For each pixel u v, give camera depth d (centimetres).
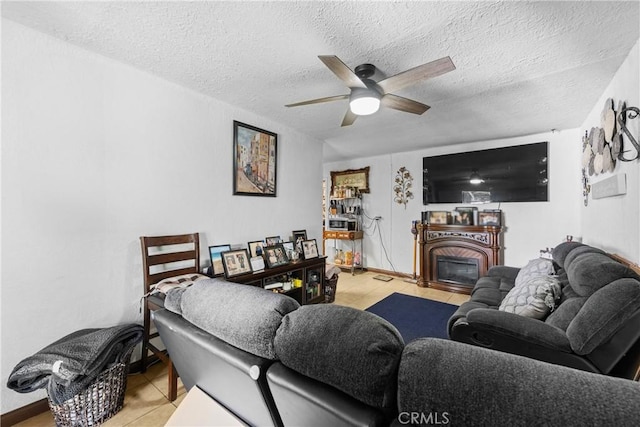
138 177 205
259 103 266
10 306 151
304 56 185
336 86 231
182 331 95
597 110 259
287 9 141
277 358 75
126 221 198
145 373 198
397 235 494
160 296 185
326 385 63
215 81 222
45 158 163
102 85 186
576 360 128
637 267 160
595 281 141
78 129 176
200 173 245
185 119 233
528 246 373
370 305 346
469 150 417
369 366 57
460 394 48
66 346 144
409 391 52
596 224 265
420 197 466
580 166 337
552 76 210
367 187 527
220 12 144
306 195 371
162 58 189
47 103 164
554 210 355
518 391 45
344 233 513
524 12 142
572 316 143
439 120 312
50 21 151
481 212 395
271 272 263
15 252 153
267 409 77
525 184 373
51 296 165
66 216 171
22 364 138
